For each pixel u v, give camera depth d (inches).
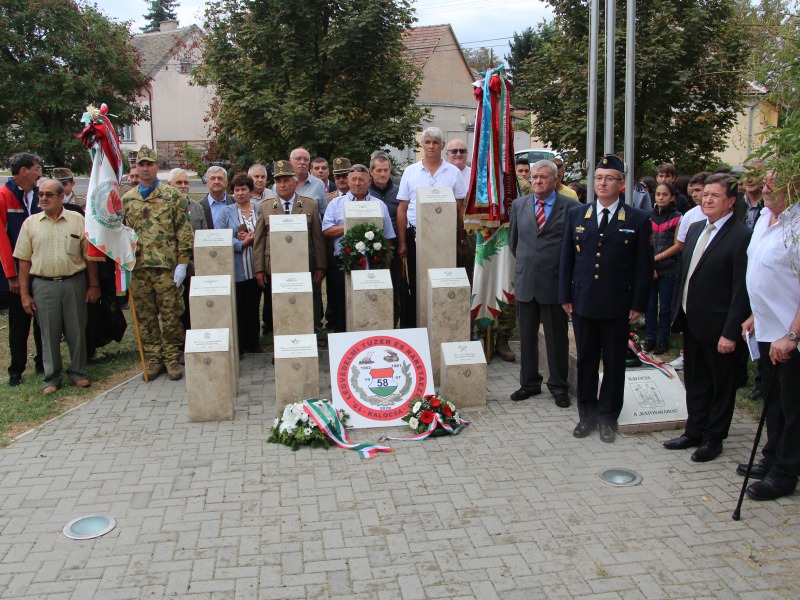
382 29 550.6
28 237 269.4
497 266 293.6
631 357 251.8
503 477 199.5
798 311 174.9
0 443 224.1
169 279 285.0
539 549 164.1
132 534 171.5
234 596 148.0
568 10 534.6
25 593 149.5
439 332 265.1
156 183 286.7
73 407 257.3
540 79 574.6
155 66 1422.2
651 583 151.3
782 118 157.9
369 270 265.1
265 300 348.5
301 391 242.1
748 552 162.2
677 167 544.1
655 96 510.6
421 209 274.4
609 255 217.9
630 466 206.4
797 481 189.8
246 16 565.9
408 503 185.3
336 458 213.0
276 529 173.3
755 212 271.6
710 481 196.7
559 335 251.3
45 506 185.2
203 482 197.8
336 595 148.0
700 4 510.0
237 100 548.1
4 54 633.6
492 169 284.5
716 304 201.2
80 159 668.1
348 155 542.3
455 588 150.0
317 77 561.9
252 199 348.5
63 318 275.4
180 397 267.0
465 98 1161.4
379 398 240.7
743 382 264.2
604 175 217.9
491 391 269.7
